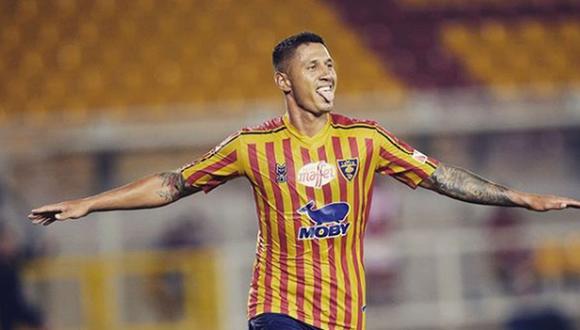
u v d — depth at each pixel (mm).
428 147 48031
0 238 39000
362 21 52969
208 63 50188
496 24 53375
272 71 49875
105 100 48375
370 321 38031
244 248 37812
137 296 37562
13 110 47969
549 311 38438
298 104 17469
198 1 53312
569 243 38781
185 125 41719
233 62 50281
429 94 49188
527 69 51125
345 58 51031
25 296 37469
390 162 17891
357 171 17594
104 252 39562
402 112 42312
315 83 17281
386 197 40062
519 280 38406
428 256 38281
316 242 17625
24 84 49188
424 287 38188
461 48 51969
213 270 37594
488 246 38344
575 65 51562
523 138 49219
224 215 44781
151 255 37594
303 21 52719
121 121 44062
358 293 17859
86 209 17328
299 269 17719
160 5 53094
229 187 45938
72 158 44875
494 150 48844
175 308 37531
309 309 17734
